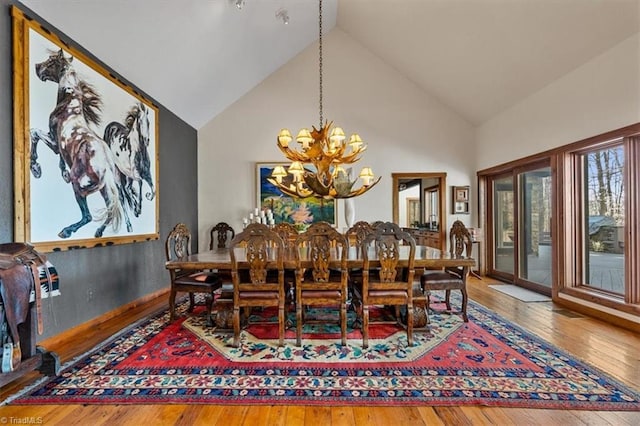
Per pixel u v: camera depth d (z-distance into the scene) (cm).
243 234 244
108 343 261
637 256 289
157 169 434
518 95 441
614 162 324
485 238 561
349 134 577
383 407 173
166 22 337
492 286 477
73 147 280
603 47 305
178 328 296
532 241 451
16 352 181
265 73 566
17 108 230
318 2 464
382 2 437
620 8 266
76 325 284
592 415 165
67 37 281
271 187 575
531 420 162
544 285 426
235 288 250
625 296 295
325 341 262
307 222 573
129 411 170
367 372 211
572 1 285
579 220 365
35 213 242
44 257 207
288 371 212
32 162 240
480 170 563
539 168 427
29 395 185
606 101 307
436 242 598
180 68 412
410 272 252
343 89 579
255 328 294
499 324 303
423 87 573
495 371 211
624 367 215
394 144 578
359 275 305
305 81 578
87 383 198
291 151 330
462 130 579
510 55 386
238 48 455
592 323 306
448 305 347
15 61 229
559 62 352
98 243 311
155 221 428
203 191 578
